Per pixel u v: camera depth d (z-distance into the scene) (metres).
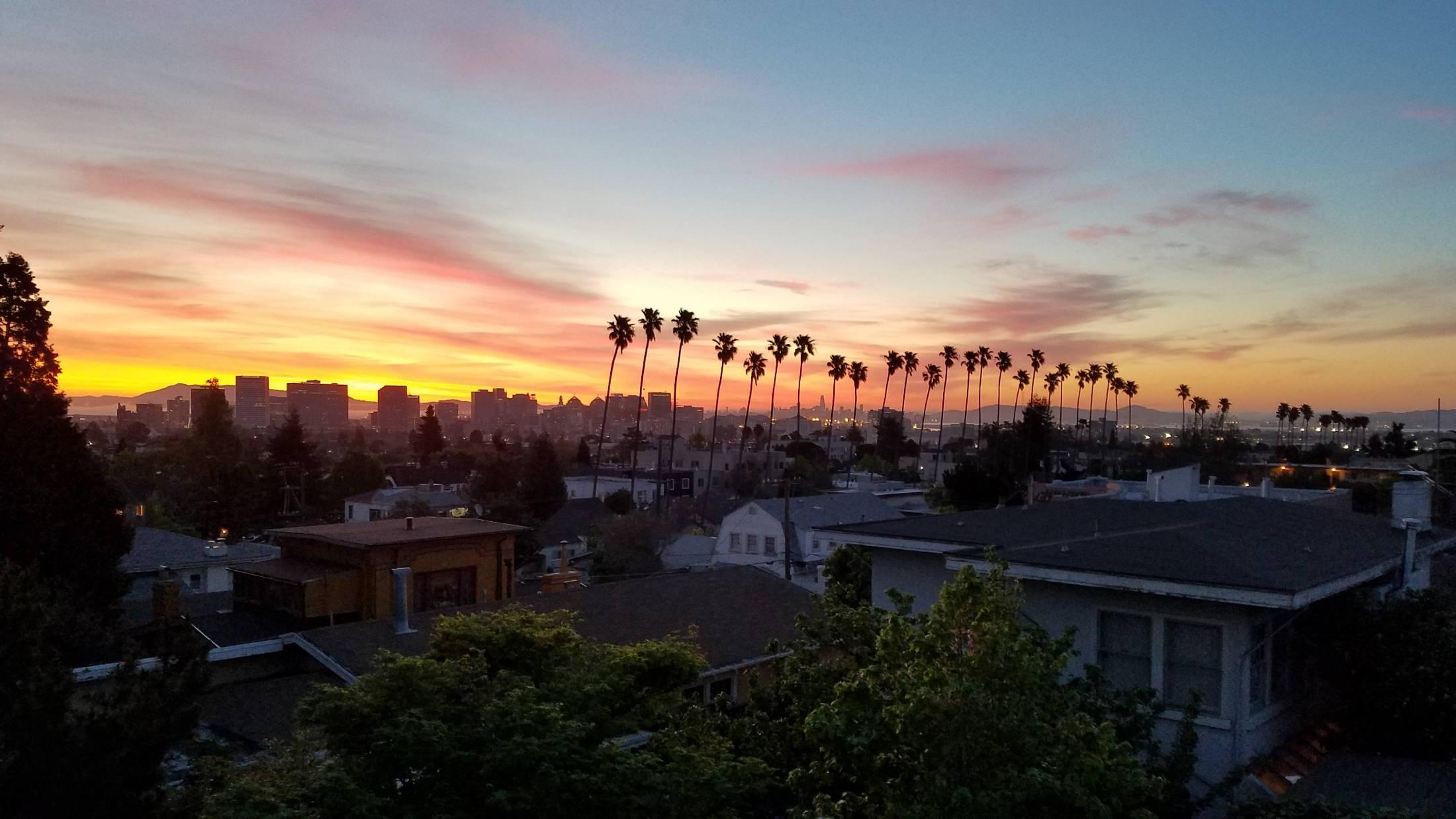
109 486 29.84
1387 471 55.28
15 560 26.50
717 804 9.83
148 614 30.11
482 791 8.70
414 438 147.75
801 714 11.72
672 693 12.37
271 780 8.68
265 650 20.19
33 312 28.72
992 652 7.84
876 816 8.49
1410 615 13.75
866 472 111.56
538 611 20.47
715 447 147.00
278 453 82.69
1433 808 10.52
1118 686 13.38
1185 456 74.56
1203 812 12.27
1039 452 81.00
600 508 75.56
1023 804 7.56
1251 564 12.95
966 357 126.12
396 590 19.69
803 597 24.19
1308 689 14.21
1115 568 13.02
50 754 8.70
